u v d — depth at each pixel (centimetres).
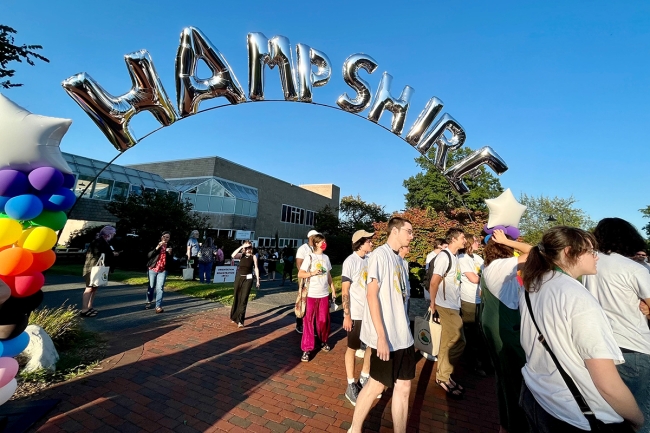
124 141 368
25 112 233
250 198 2920
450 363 371
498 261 285
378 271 262
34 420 271
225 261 1848
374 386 253
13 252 231
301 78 423
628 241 248
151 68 357
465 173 479
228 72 397
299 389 361
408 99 457
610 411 147
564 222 2097
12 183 227
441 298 384
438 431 294
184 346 480
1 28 719
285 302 869
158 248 689
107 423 280
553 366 160
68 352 420
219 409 312
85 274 603
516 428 242
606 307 241
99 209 2028
